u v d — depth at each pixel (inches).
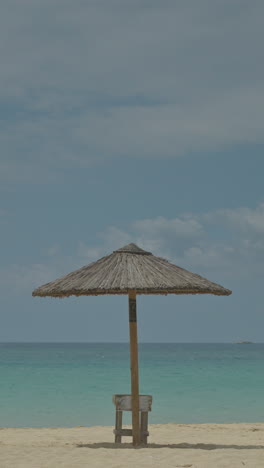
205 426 640.4
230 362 2507.4
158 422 755.4
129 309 424.2
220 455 386.6
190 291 434.0
